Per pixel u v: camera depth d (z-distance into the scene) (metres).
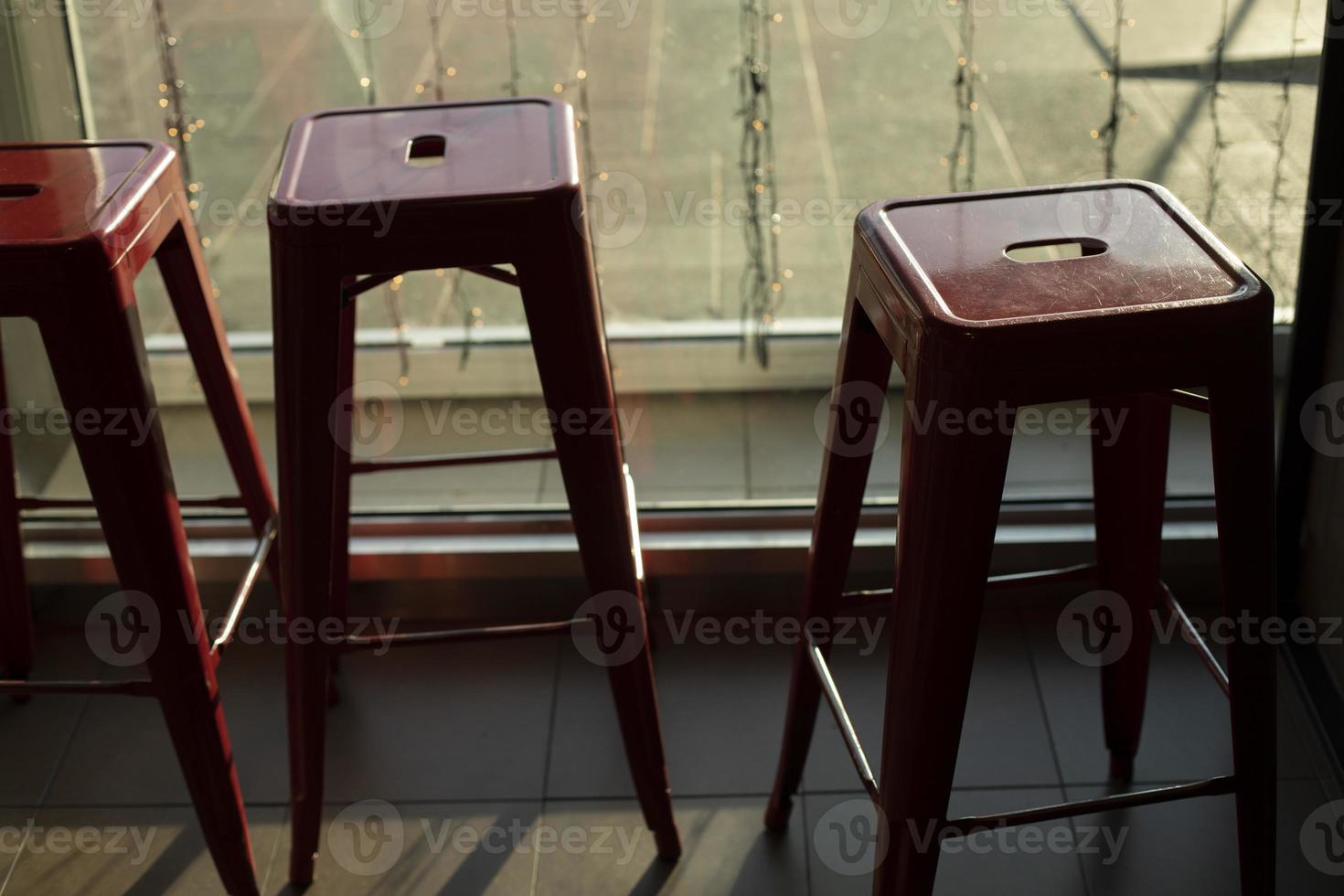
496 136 1.40
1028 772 1.81
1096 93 1.92
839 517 1.46
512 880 1.68
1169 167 1.96
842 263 2.08
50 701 1.98
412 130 1.44
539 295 1.29
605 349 1.38
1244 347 1.08
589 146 2.00
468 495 2.18
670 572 2.10
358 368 2.13
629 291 2.09
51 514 2.14
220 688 2.02
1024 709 1.92
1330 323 1.78
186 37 1.92
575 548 2.08
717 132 1.99
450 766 1.86
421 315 2.10
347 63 1.94
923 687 1.19
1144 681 1.68
